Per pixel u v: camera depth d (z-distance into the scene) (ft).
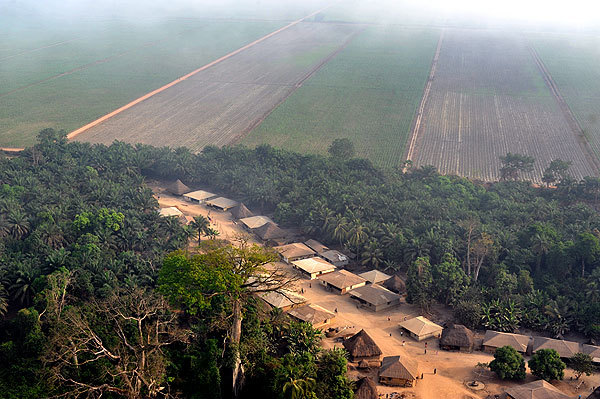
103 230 560.20
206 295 358.23
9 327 403.13
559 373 383.45
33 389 316.81
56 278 430.61
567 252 529.86
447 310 501.15
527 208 653.71
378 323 470.39
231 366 333.42
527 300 484.33
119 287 446.19
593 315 458.91
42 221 570.87
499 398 363.76
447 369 401.08
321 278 534.78
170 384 333.21
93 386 315.17
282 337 404.36
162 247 555.69
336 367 344.49
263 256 363.56
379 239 596.29
